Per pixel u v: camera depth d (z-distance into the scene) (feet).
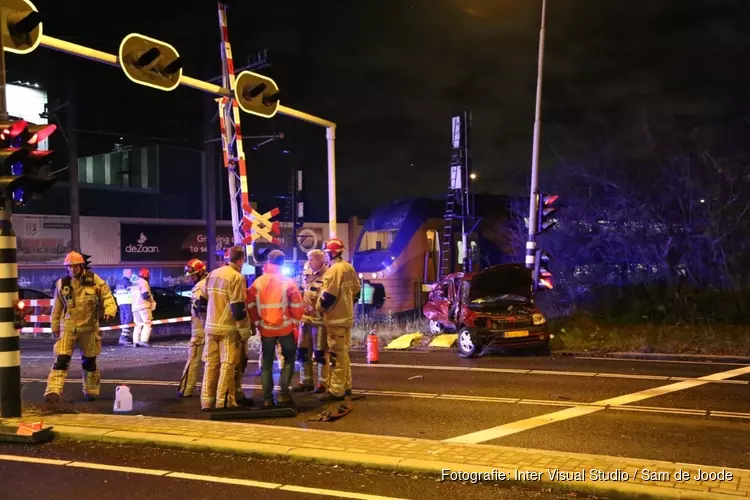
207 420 28.07
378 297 77.61
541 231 55.31
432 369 41.96
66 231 107.65
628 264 79.00
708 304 60.49
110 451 23.48
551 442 23.99
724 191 70.90
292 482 19.80
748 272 69.26
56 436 25.17
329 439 23.50
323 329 33.86
